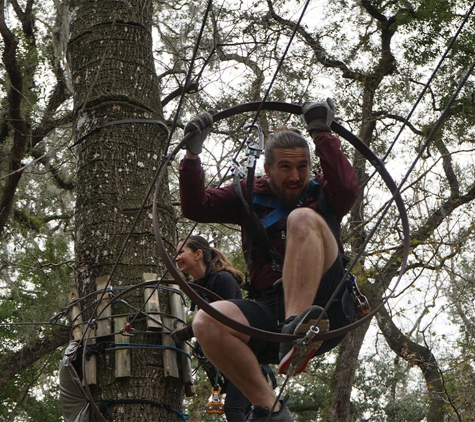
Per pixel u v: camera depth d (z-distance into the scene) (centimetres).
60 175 2012
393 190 541
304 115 540
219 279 745
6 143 1866
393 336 2166
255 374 519
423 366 2061
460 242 1848
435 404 2136
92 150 837
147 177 831
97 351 724
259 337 462
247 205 547
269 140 545
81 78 891
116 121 846
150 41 931
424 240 1877
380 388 2447
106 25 913
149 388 719
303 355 481
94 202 809
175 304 762
